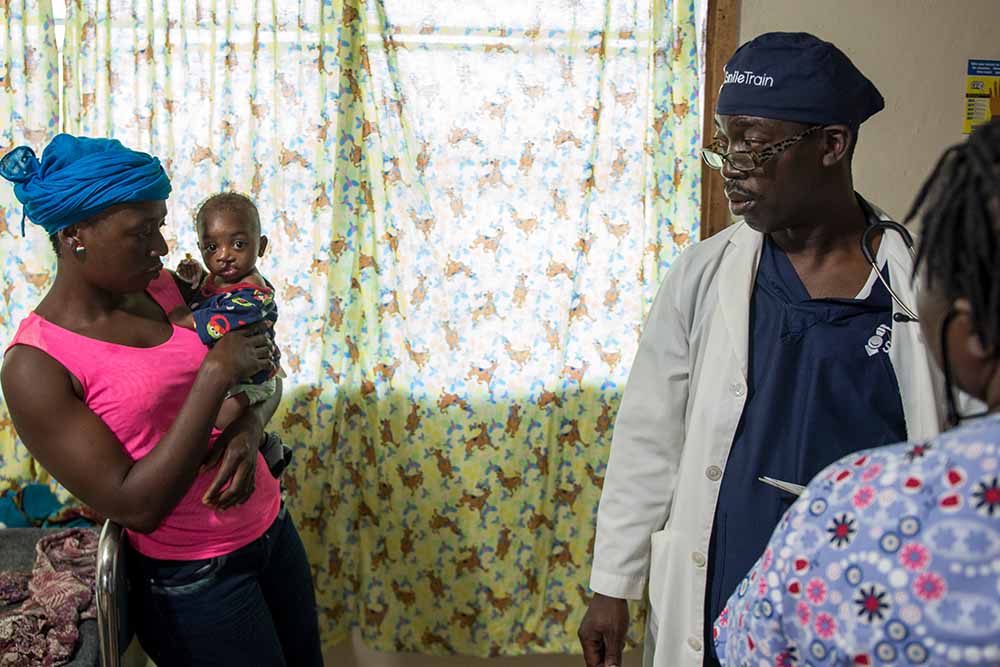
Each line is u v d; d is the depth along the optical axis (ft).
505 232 8.21
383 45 7.91
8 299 7.95
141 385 5.10
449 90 8.01
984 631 2.15
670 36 8.00
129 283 5.06
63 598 5.98
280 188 8.03
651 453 5.16
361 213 8.17
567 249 8.23
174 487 4.97
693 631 4.73
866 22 8.16
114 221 4.87
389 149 8.06
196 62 7.82
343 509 8.57
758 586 2.62
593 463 8.55
